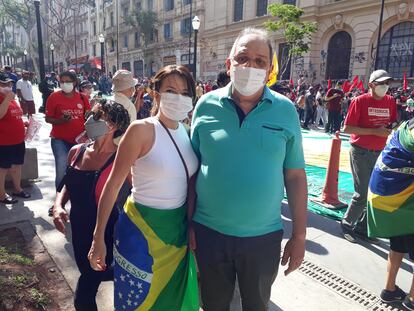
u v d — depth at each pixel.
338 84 18.64
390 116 4.03
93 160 2.39
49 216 4.43
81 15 61.62
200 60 36.41
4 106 4.36
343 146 10.82
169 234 1.98
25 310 2.56
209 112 1.98
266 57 1.92
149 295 1.96
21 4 44.94
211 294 2.10
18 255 3.28
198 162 2.07
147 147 1.90
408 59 21.84
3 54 70.94
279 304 2.95
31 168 5.62
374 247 4.03
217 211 1.93
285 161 2.04
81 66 56.38
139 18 42.72
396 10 21.66
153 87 1.99
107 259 2.43
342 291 3.17
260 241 1.95
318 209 5.17
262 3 29.84
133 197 2.01
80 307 2.45
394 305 2.99
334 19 24.69
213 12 34.50
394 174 2.89
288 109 1.96
